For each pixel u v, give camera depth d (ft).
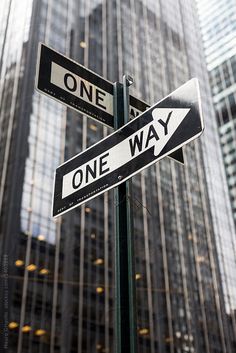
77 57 294.66
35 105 254.47
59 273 220.84
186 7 475.72
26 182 229.25
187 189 331.98
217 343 277.85
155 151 17.44
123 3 370.73
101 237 250.16
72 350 207.10
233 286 317.22
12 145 237.04
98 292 231.91
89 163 20.53
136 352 15.37
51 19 291.38
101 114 21.68
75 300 220.64
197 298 284.82
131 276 17.03
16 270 204.13
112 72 315.37
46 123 256.52
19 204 220.23
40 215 228.22
